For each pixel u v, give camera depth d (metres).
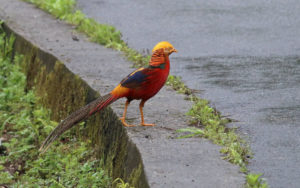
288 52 16.19
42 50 15.79
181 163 8.28
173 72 14.56
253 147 9.62
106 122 11.01
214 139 9.28
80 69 13.73
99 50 15.92
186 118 10.48
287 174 8.54
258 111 11.48
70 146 12.02
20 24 19.39
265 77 13.85
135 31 19.16
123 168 9.45
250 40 17.58
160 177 7.79
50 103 14.46
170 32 18.88
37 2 22.92
